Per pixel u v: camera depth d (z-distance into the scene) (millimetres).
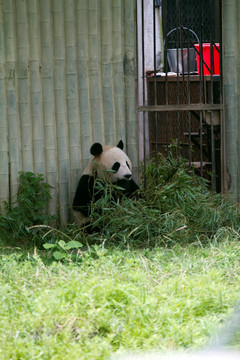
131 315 6129
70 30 11172
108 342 5566
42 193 11109
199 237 10023
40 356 5316
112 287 6715
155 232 9992
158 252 8711
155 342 5602
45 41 11086
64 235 10109
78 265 8289
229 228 9969
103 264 8016
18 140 11133
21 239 10656
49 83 11195
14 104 11031
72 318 5941
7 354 5289
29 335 5699
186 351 5445
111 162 10570
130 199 10562
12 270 7688
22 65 11000
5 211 10984
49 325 5781
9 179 11102
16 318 6082
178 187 10820
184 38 17938
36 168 11258
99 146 10664
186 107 11180
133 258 8531
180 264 8016
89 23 11266
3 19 10852
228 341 5512
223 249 8930
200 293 6781
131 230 10008
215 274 7430
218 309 6504
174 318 6215
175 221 10156
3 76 10938
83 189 10812
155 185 11180
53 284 7195
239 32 11297
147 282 7227
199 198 10781
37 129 11188
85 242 10211
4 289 6879
